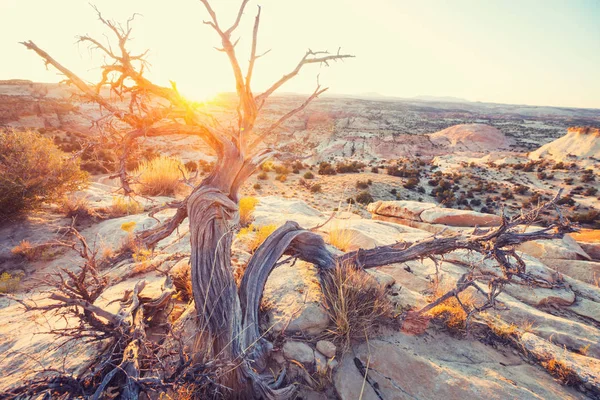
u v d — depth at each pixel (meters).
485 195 42.75
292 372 2.66
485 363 2.89
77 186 7.64
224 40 2.56
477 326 3.40
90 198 8.35
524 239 2.95
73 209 7.12
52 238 6.09
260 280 3.17
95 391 2.07
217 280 2.89
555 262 6.35
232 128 3.10
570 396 2.60
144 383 2.02
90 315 2.53
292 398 2.49
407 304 3.53
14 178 6.41
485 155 81.94
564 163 62.44
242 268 3.81
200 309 2.92
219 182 3.13
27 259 5.51
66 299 2.35
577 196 42.91
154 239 4.20
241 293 3.07
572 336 3.45
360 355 2.82
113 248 5.42
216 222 3.00
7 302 4.24
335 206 30.30
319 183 39.56
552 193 44.00
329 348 2.76
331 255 3.67
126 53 2.54
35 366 2.67
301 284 3.51
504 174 57.66
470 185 47.19
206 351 2.64
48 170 6.89
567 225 2.76
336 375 2.64
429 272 4.86
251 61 2.70
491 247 3.05
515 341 3.27
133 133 2.97
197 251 3.00
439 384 2.53
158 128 3.02
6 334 3.28
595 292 4.87
